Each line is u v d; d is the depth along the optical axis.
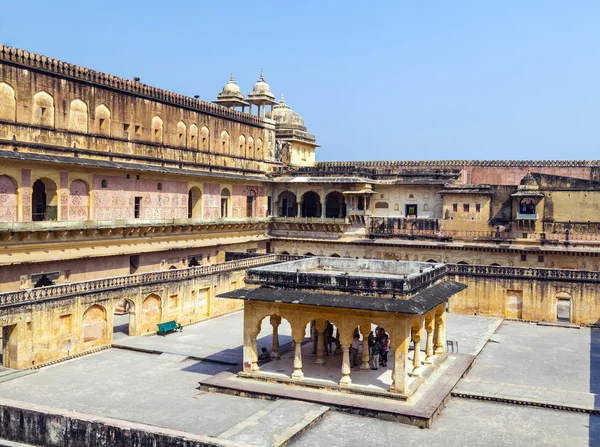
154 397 22.80
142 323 32.28
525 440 19.42
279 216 53.88
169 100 41.50
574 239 42.59
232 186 48.72
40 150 31.95
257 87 58.53
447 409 22.19
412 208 50.44
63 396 22.70
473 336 32.75
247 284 24.48
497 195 45.09
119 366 26.94
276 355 26.62
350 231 50.09
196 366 27.11
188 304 35.75
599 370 26.94
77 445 16.03
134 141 38.47
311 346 29.19
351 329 22.61
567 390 24.02
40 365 26.44
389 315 21.95
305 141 60.47
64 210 33.47
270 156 54.94
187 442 14.82
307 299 22.55
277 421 20.09
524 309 37.38
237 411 21.34
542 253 42.50
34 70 31.78
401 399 21.72
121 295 30.80
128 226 37.00
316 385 22.94
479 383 24.83
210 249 46.09
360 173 50.88
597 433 20.09
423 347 29.14
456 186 46.62
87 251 34.62
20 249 30.75
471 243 45.31
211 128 46.25
